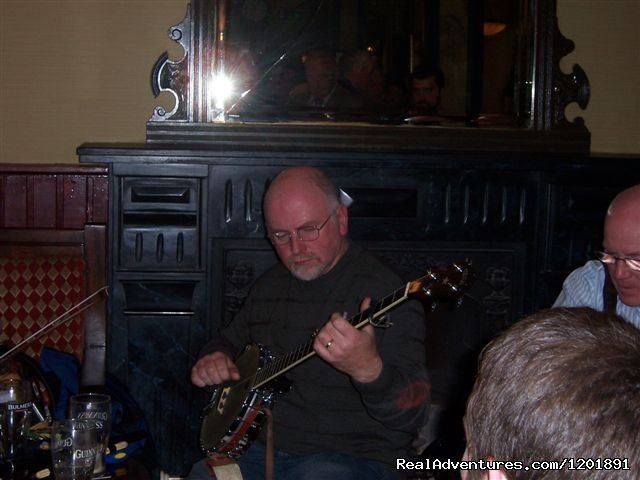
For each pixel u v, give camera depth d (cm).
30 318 267
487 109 285
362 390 175
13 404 181
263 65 275
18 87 282
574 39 304
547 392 63
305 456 196
